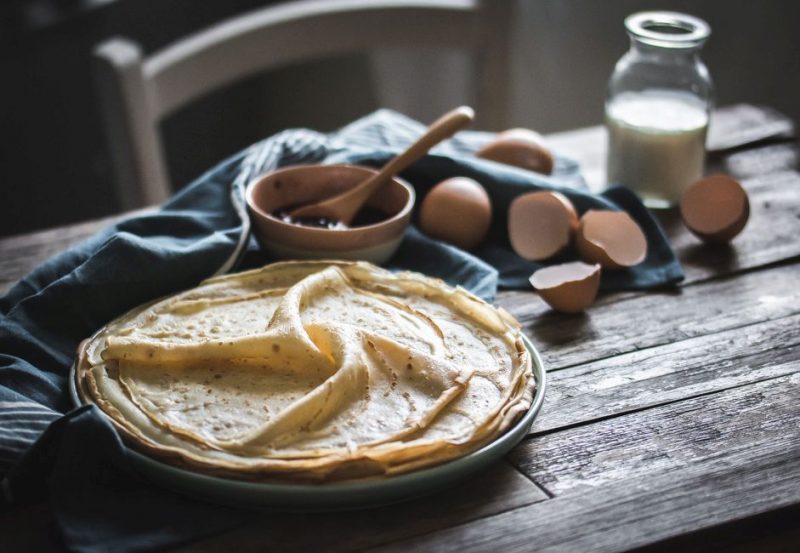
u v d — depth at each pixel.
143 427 0.88
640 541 0.85
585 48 1.82
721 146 1.31
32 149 1.71
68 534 0.84
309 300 0.98
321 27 1.41
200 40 1.37
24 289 1.01
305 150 1.18
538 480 0.89
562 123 1.92
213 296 1.00
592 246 1.10
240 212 1.08
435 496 0.88
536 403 0.91
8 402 0.90
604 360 1.01
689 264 1.13
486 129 1.49
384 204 1.13
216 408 0.89
